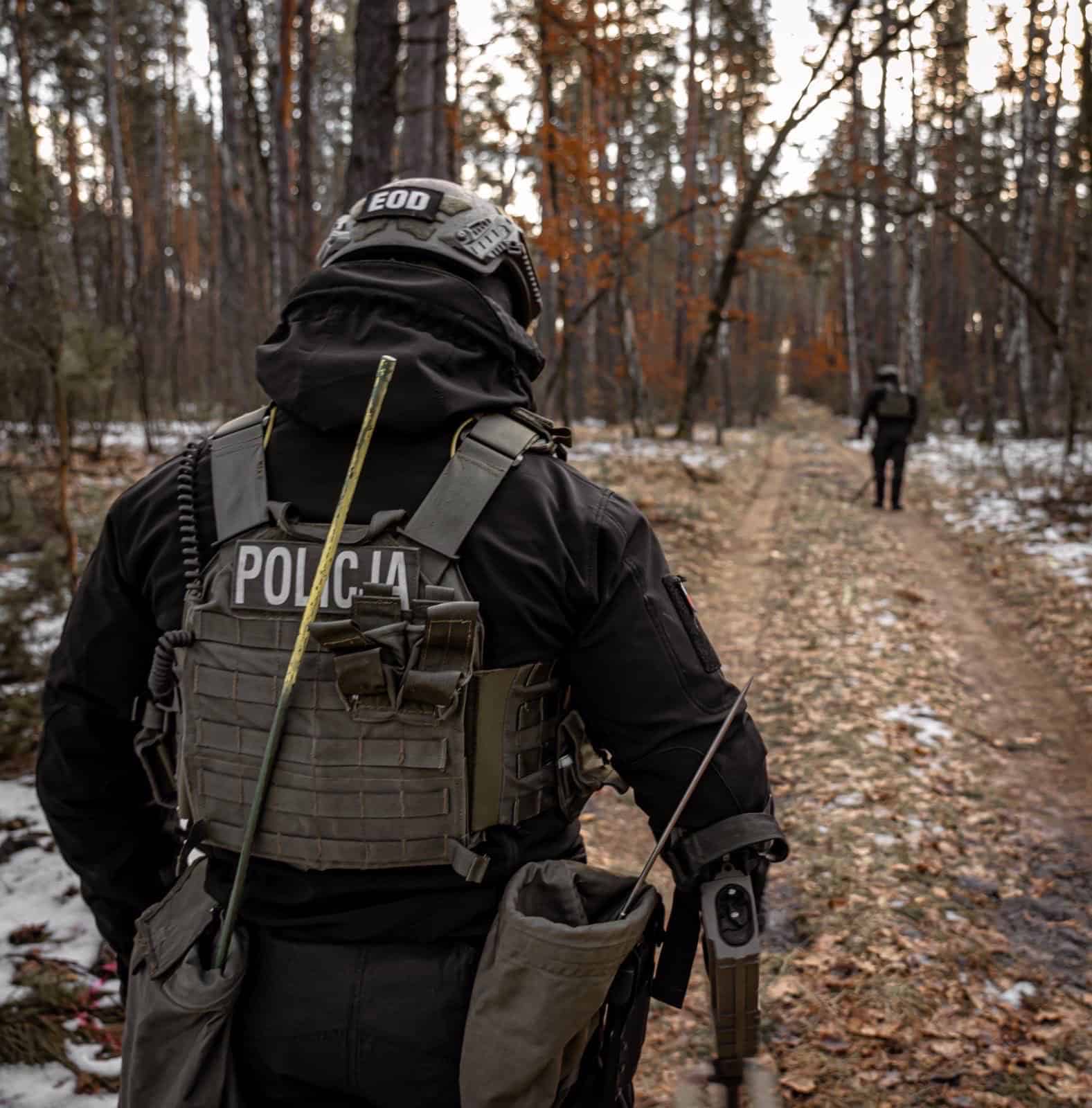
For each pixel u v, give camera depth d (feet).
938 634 22.63
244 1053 3.58
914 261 76.48
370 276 3.84
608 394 86.89
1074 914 11.05
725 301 55.52
